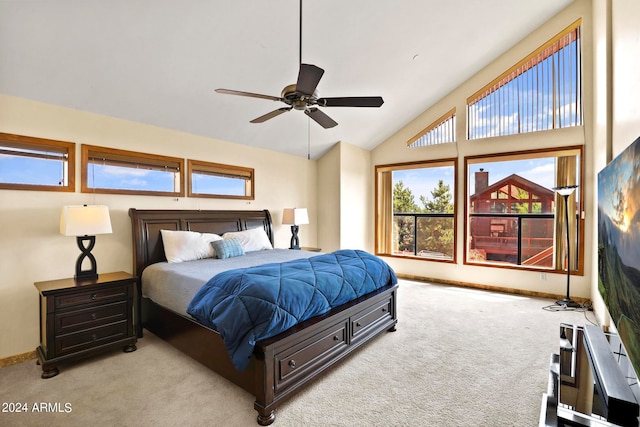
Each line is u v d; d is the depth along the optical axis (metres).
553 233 4.33
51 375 2.31
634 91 2.06
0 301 2.53
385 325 3.00
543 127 4.23
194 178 4.00
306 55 3.29
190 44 2.73
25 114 2.67
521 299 4.21
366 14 3.06
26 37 2.25
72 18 2.23
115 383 2.22
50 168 2.85
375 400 2.00
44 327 2.43
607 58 2.79
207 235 3.72
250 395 2.07
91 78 2.73
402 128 5.58
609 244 1.95
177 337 2.62
